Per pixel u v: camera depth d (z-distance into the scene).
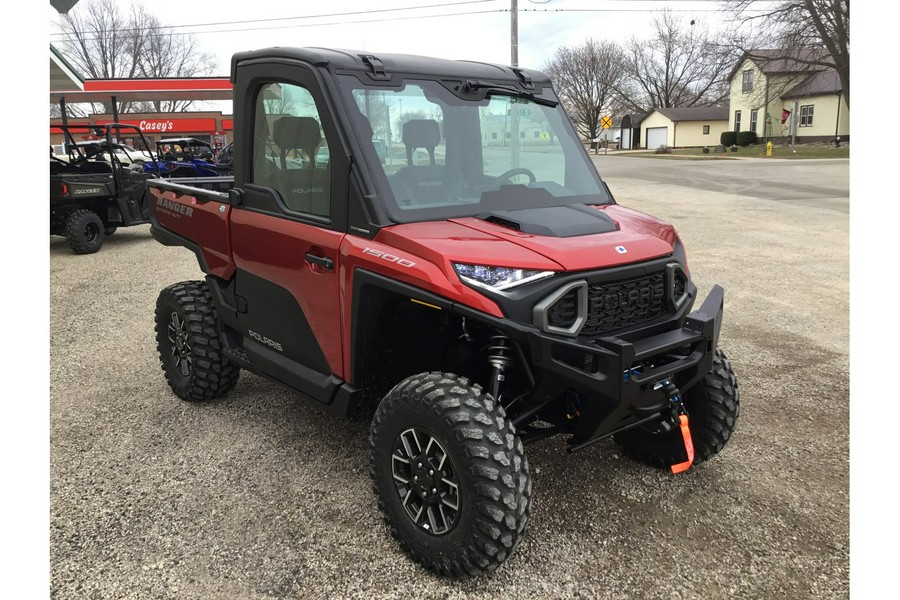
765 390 4.70
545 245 2.68
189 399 4.42
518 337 2.50
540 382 2.67
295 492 3.36
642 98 79.31
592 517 3.14
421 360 3.31
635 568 2.78
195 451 3.79
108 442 3.91
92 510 3.20
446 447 2.54
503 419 2.55
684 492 3.36
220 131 37.56
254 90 3.51
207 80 35.38
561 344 2.53
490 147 3.40
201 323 4.23
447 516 2.66
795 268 8.80
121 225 11.48
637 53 76.75
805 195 17.78
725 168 30.12
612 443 3.89
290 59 3.21
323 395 3.25
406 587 2.67
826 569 2.77
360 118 3.01
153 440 3.93
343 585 2.68
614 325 2.77
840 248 10.20
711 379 3.31
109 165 11.77
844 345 5.68
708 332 2.86
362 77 3.10
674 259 2.99
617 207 3.51
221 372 4.31
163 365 4.57
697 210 15.04
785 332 6.07
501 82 3.57
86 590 2.64
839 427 4.11
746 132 53.28
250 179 3.65
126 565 2.80
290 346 3.51
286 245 3.34
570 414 2.98
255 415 4.27
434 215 2.97
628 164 36.72
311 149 3.18
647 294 2.85
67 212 10.98
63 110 11.73
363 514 3.16
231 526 3.07
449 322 3.09
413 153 3.11
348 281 2.96
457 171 3.24
